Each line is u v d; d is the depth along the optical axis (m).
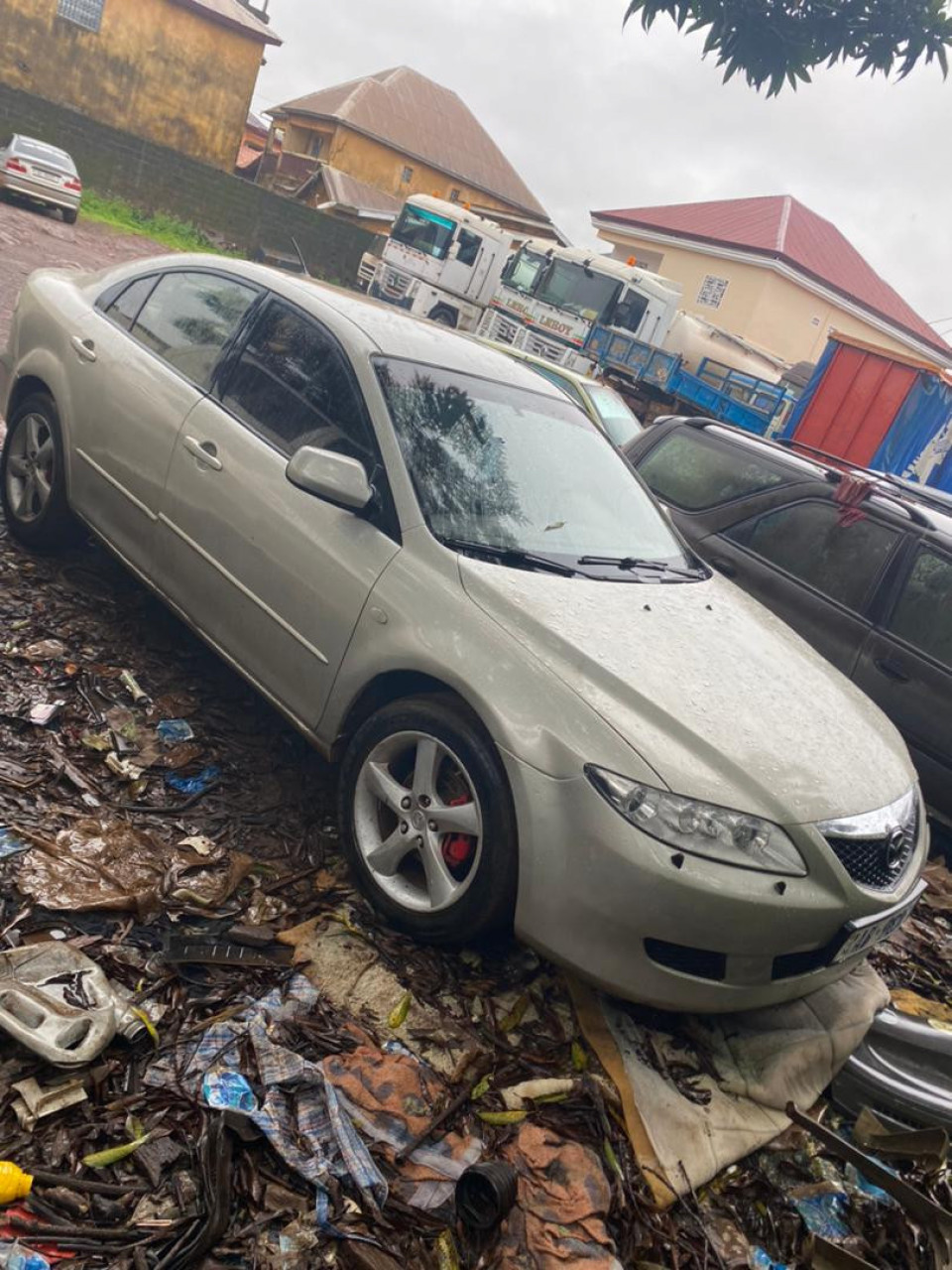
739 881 2.85
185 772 3.84
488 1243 2.36
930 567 5.86
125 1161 2.31
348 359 3.90
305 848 3.63
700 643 3.56
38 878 3.02
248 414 4.09
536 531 3.81
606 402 11.90
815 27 2.66
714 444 6.91
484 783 3.07
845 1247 2.74
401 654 3.33
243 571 3.91
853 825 3.08
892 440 15.98
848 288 37.16
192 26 34.72
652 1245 2.52
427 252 21.31
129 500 4.46
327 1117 2.55
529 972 3.32
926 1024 3.51
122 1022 2.59
